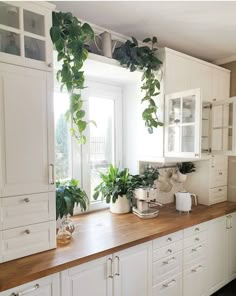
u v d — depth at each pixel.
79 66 1.71
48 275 1.34
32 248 1.50
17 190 1.44
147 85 2.30
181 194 2.43
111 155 2.72
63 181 2.11
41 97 1.52
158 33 2.26
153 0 1.72
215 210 2.51
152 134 2.42
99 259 1.58
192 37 2.36
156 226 2.02
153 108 2.29
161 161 2.35
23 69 1.46
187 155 2.15
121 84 2.74
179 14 1.91
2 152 1.39
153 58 2.23
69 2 1.74
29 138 1.48
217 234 2.48
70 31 1.65
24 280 1.26
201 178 2.78
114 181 2.39
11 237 1.43
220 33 2.26
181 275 2.11
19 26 1.44
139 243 1.75
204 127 2.51
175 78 2.34
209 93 2.66
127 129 2.74
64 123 2.34
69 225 1.82
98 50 2.11
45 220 1.55
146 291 1.86
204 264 2.34
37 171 1.52
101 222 2.13
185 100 2.20
